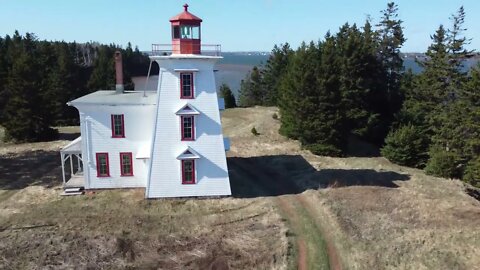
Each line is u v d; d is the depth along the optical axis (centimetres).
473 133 4491
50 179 3628
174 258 2311
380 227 2673
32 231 2591
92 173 3259
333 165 4225
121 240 2469
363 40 5503
